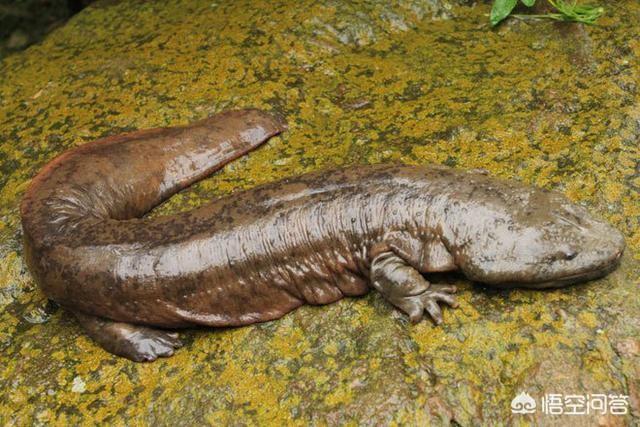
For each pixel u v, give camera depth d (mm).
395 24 1460
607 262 1003
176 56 1450
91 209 1167
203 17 1528
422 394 980
